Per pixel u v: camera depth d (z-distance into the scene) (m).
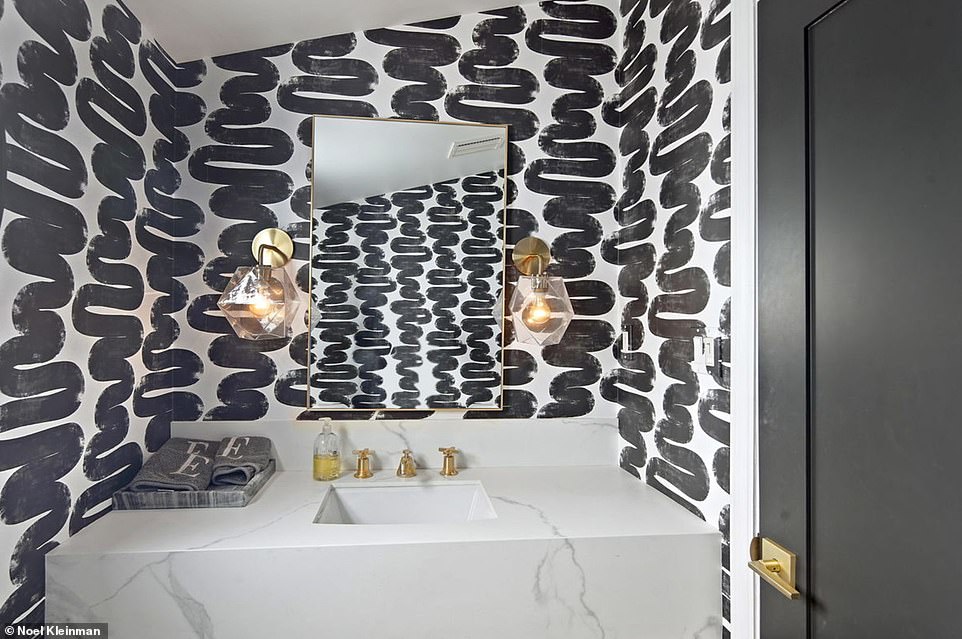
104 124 1.37
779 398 1.10
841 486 0.94
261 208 1.81
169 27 1.61
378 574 1.22
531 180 1.90
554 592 1.26
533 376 1.89
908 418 0.81
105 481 1.38
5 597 1.03
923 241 0.78
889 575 0.84
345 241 1.82
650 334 1.67
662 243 1.60
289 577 1.20
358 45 1.84
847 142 0.93
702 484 1.38
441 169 1.86
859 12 0.90
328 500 1.58
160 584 1.17
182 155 1.78
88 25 1.30
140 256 1.55
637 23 1.79
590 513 1.42
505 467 1.86
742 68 1.21
